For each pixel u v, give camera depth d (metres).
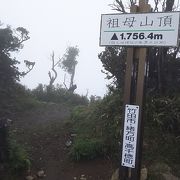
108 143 2.05
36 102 3.45
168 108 2.22
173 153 2.03
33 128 2.54
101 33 1.54
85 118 2.47
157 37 1.43
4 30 3.46
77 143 2.06
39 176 1.88
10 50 3.49
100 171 1.90
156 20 1.43
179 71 2.44
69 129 2.44
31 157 2.04
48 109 3.28
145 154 1.99
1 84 3.25
